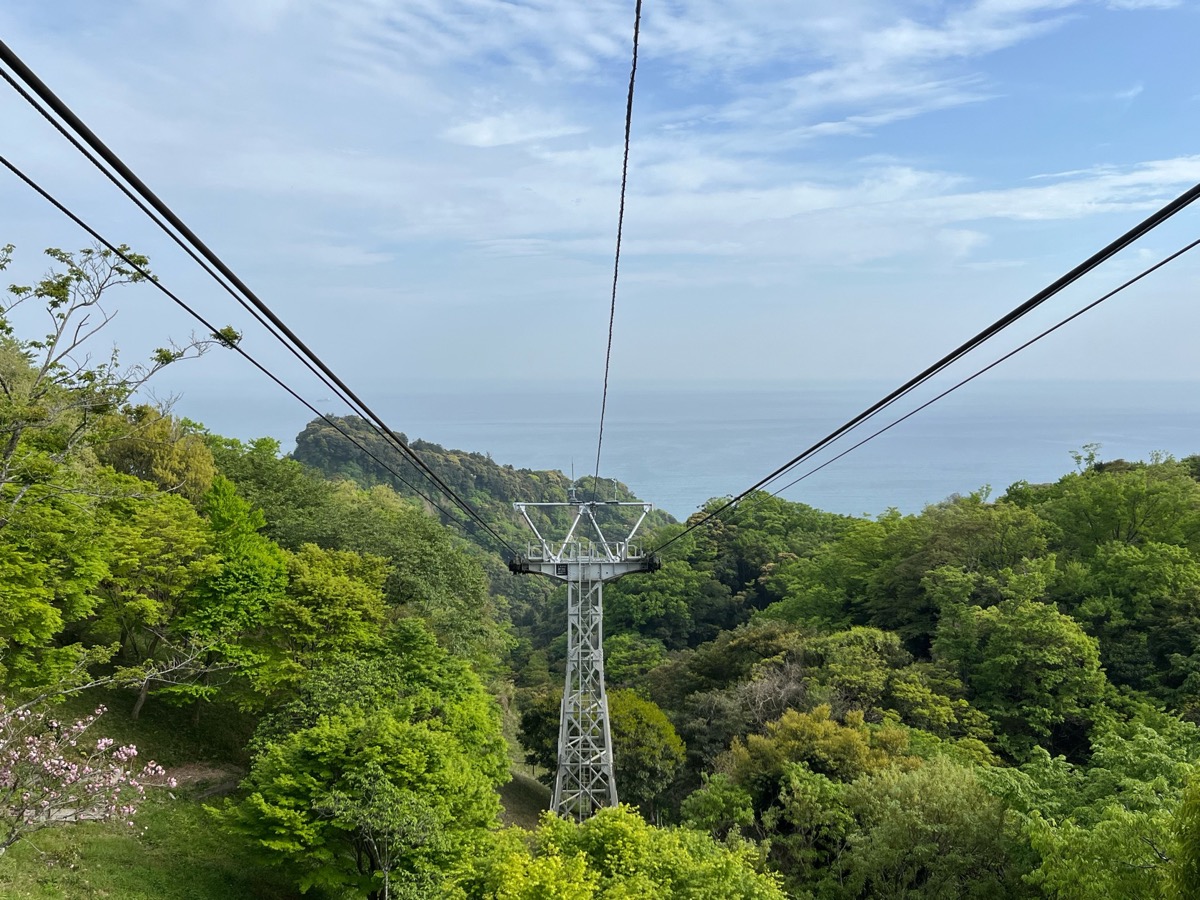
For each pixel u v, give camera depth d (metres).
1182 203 4.44
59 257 13.14
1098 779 23.17
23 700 21.47
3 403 13.77
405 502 79.62
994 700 40.12
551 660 81.06
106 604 27.94
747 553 82.81
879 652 44.34
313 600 29.62
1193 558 45.06
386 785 19.92
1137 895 17.33
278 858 20.41
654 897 17.59
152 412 25.06
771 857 28.52
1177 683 40.62
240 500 34.78
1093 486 52.25
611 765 31.88
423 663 28.84
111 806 15.91
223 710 32.03
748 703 41.16
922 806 24.48
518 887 16.25
